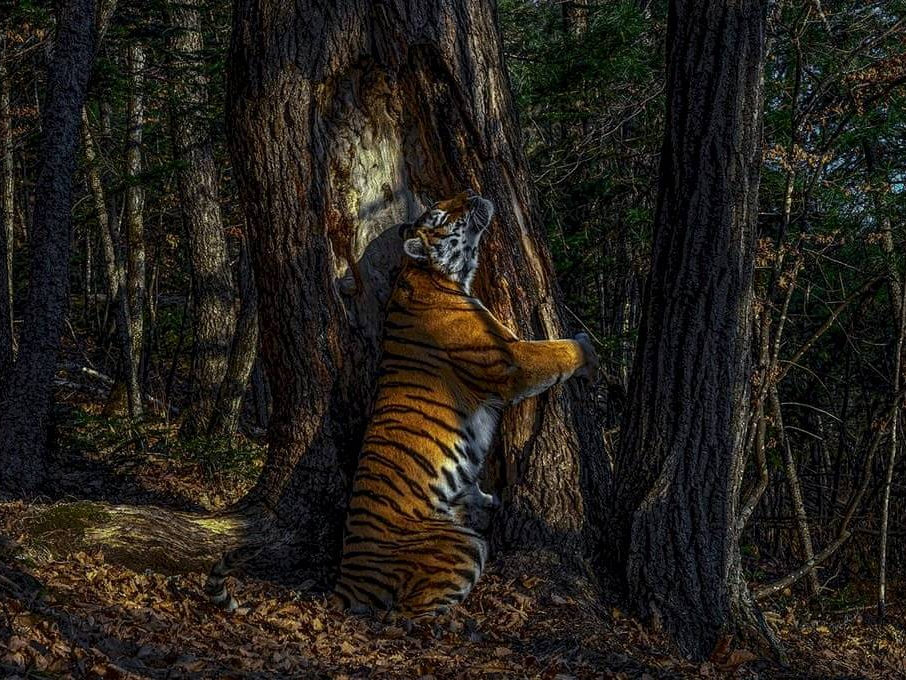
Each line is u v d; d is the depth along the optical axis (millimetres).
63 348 18484
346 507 6805
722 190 6102
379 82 6523
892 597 10398
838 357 13117
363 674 5023
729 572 6262
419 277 6582
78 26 8391
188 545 6512
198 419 13305
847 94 9664
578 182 12234
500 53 6645
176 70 12523
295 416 6852
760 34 6086
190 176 13508
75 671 4230
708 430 6176
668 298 6266
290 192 6539
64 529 6227
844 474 12789
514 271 6605
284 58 6406
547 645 5750
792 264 10125
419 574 6160
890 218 10047
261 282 6809
